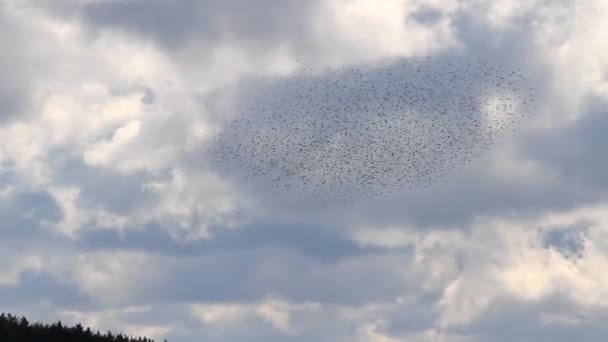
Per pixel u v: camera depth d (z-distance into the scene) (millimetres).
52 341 79125
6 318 82000
